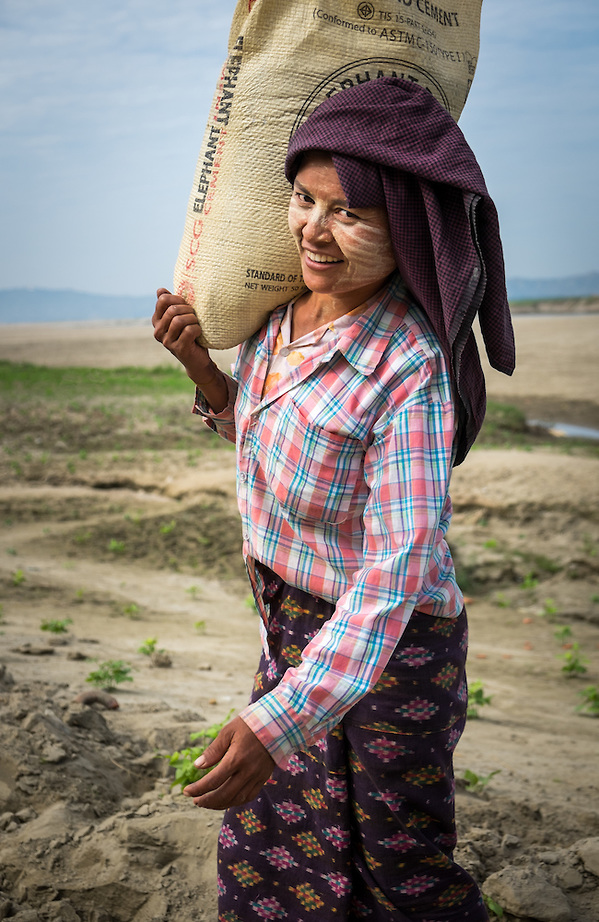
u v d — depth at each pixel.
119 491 15.12
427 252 1.89
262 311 2.22
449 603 2.09
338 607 1.88
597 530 12.36
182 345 2.29
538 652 8.72
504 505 13.09
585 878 3.10
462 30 2.22
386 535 1.89
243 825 2.32
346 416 1.96
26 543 11.79
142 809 3.27
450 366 1.95
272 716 1.78
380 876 2.17
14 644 6.55
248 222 2.16
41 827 3.13
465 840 3.38
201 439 19.42
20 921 2.66
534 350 49.03
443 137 1.87
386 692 2.07
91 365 45.19
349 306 2.08
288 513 2.08
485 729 5.86
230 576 10.98
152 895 2.83
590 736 5.92
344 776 2.15
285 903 2.30
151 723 4.41
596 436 24.09
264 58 2.13
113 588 10.02
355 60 2.08
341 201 1.88
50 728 3.73
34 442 18.72
